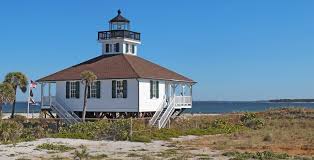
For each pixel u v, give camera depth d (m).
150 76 43.56
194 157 21.67
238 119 50.19
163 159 20.81
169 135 32.81
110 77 43.00
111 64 46.44
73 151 23.98
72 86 45.41
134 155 22.28
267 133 35.09
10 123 32.28
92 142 28.72
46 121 40.22
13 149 24.69
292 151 24.69
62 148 24.95
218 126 40.09
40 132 33.06
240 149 25.45
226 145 27.41
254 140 30.36
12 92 45.16
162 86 46.22
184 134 34.47
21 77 49.69
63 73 46.94
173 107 45.12
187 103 48.41
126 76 42.41
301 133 34.94
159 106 45.31
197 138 32.38
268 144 28.00
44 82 46.19
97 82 44.09
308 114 53.72
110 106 43.50
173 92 48.03
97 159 20.84
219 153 23.38
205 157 21.66
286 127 41.72
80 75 43.78
